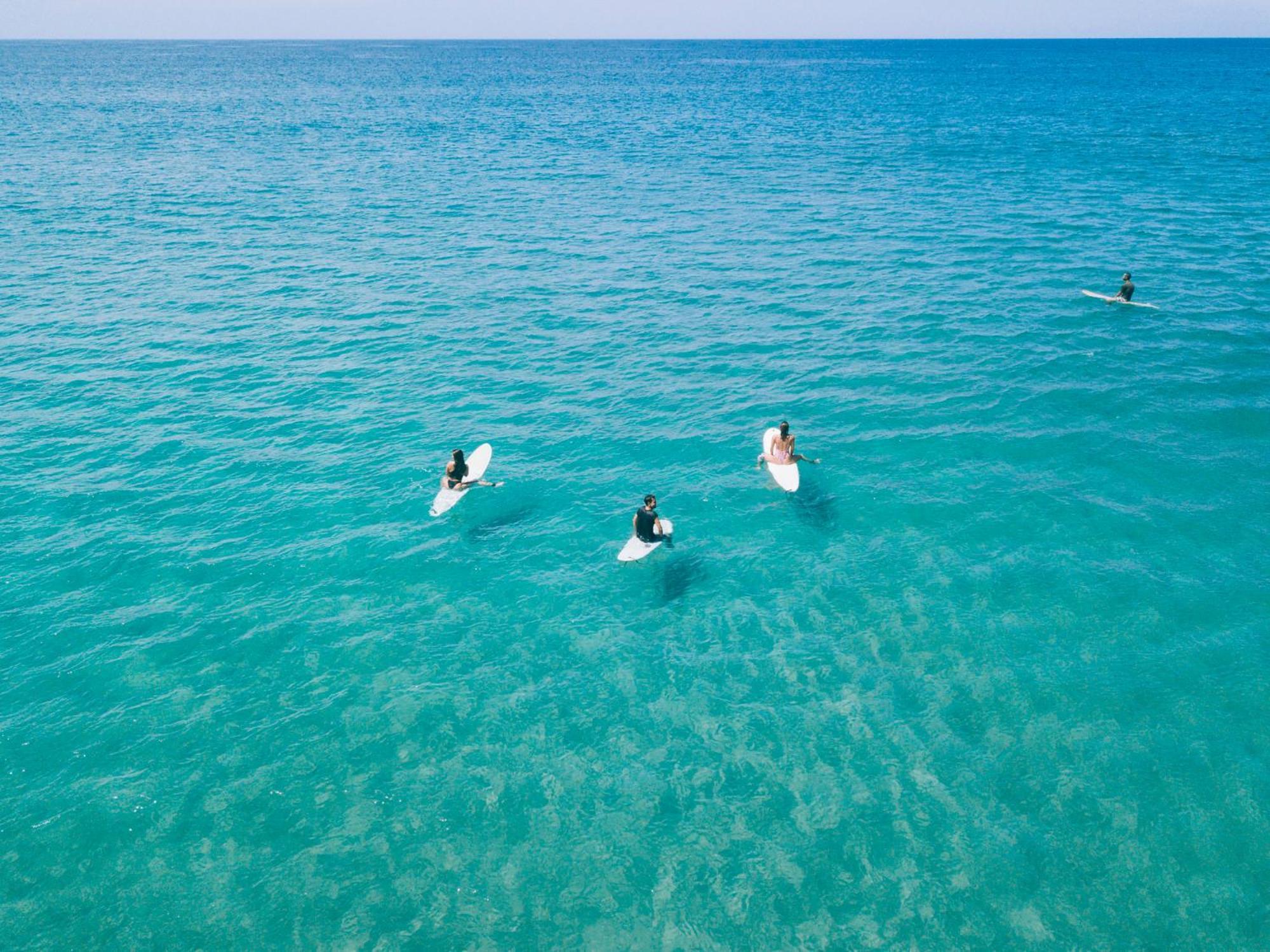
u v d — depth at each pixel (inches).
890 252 1749.5
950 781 543.2
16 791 537.3
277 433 1017.5
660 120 4347.9
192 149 3235.7
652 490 893.8
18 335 1302.9
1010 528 805.9
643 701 615.8
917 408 1056.2
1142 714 589.0
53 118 4207.7
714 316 1409.9
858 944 451.2
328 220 2092.8
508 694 622.8
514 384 1160.8
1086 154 2903.5
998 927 457.7
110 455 959.6
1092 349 1214.9
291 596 730.8
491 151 3292.3
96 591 731.4
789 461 908.6
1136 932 453.7
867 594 722.2
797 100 5482.3
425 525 835.4
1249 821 510.6
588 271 1676.9
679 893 479.5
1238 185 2326.5
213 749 572.4
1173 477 884.0
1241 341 1224.2
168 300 1482.5
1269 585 713.6
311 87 7022.6
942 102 5068.9
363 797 540.1
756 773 553.6
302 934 459.5
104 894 478.3
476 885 485.1
